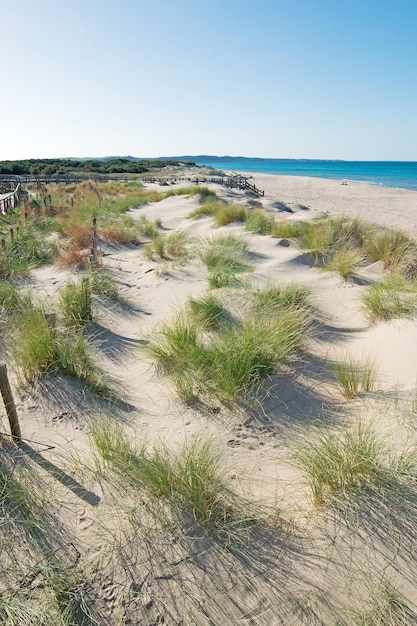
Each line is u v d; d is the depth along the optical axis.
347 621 2.03
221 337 4.96
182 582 2.26
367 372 4.39
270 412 3.94
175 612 2.12
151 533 2.53
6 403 3.30
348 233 9.49
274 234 10.65
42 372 4.36
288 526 2.56
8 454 3.25
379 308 5.69
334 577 2.23
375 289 6.11
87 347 5.06
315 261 8.39
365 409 3.74
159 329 5.72
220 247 8.85
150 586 2.24
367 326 5.64
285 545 2.44
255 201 24.45
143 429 3.71
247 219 12.91
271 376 4.42
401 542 2.35
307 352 5.04
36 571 2.30
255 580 2.26
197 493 2.69
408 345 4.72
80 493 2.87
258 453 3.37
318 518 2.58
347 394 4.09
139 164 86.06
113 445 3.27
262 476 3.07
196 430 3.69
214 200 20.98
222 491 2.89
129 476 2.96
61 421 3.78
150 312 6.60
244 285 6.70
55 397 4.09
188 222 15.12
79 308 5.84
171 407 4.05
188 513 2.66
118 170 67.44
